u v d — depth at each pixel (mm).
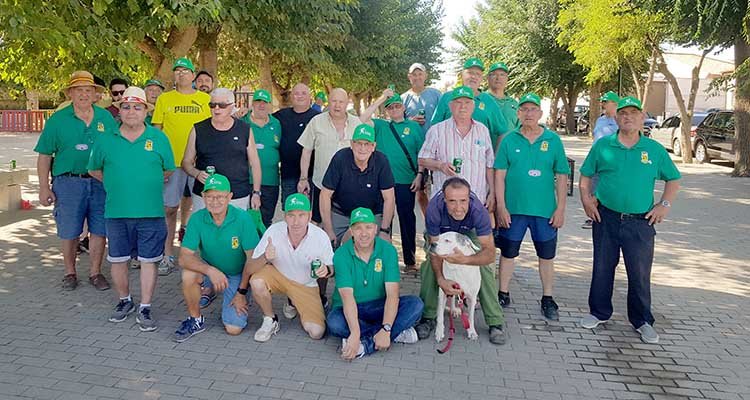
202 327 5008
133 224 5035
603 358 4641
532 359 4602
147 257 5055
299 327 5176
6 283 6176
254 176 5812
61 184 5844
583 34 18688
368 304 4840
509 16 33156
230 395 3938
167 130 6438
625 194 4930
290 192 6848
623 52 18094
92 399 3832
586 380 4270
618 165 4949
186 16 6852
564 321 5402
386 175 5312
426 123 7527
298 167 6781
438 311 4875
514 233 5473
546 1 30734
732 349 4832
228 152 5582
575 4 19391
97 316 5309
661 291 6293
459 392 4059
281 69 19219
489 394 4039
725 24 13789
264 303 4871
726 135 17547
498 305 4984
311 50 13469
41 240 8023
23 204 10258
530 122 5250
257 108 6637
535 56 32125
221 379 4160
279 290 4914
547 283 5523
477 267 4801
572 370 4426
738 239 8672
